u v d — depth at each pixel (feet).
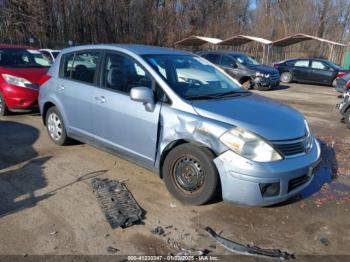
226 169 10.89
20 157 16.43
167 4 121.49
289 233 10.87
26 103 23.48
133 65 13.74
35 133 20.44
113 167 15.52
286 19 134.92
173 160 12.19
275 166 10.73
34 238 10.07
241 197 10.91
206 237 10.45
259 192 10.77
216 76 15.24
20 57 26.89
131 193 13.05
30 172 14.71
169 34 120.26
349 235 10.94
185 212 11.77
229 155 10.83
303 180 11.69
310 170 11.62
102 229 10.62
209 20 136.05
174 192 12.40
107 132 14.58
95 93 14.80
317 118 29.43
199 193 11.78
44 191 12.98
